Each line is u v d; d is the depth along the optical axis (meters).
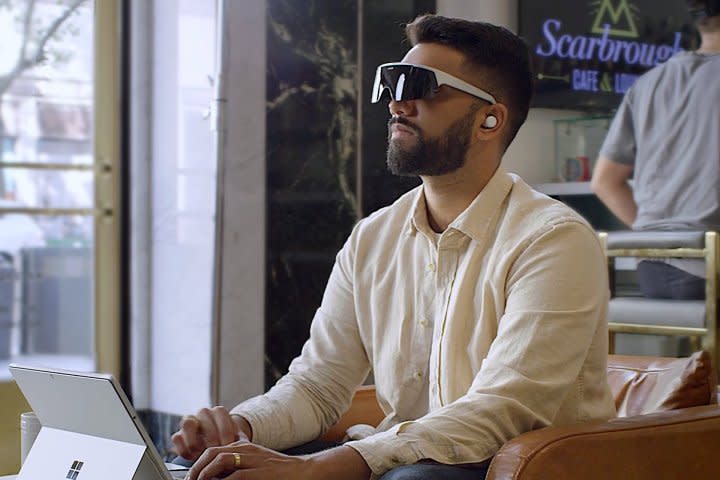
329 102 4.64
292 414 2.01
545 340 1.70
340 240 4.69
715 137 4.18
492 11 5.19
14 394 2.21
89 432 1.60
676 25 5.72
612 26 5.56
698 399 2.00
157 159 4.93
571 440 1.58
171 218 4.84
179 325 4.79
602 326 1.82
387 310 2.00
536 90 5.36
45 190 4.95
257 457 1.57
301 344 4.63
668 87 4.32
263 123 4.49
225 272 4.45
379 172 4.75
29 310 4.93
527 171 5.43
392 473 1.58
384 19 4.76
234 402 4.51
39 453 1.66
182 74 4.77
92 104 4.99
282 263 4.56
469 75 1.88
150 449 1.51
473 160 1.89
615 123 4.59
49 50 4.93
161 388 4.92
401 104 1.89
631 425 1.67
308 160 4.60
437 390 1.87
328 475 1.57
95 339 5.01
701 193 4.23
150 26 4.95
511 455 1.55
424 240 1.95
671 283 3.98
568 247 1.76
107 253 5.02
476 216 1.87
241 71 4.43
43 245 4.94
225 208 4.43
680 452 1.69
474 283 1.86
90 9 4.96
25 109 4.89
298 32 4.55
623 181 4.62
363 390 2.27
